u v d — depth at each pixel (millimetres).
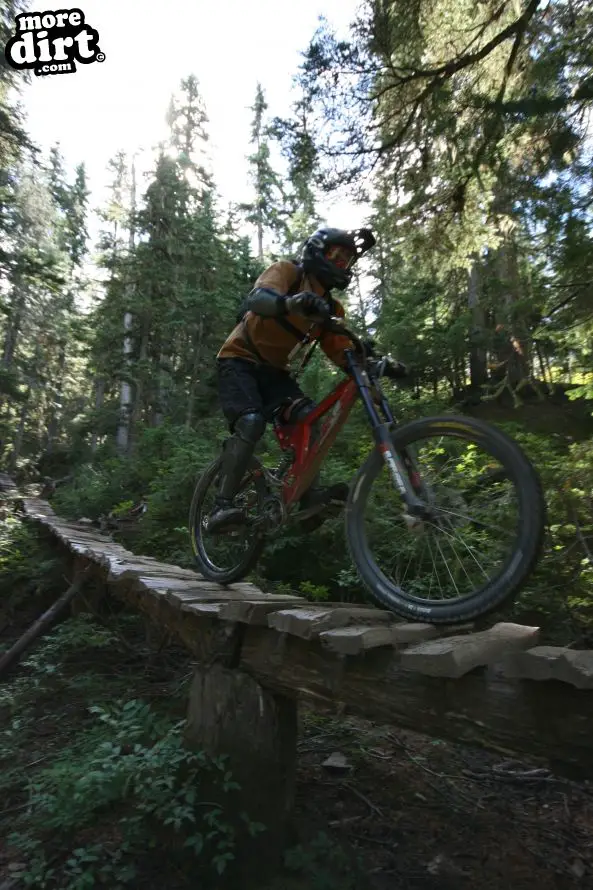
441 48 5887
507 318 5188
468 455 2393
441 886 2645
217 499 3121
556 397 8500
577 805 3295
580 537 4129
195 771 2854
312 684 2508
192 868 2746
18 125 12719
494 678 1891
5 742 3998
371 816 3145
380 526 2514
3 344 27172
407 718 2133
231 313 12961
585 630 4344
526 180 4809
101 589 6008
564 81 4379
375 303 12875
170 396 14789
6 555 7672
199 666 3111
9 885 2732
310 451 2744
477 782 3537
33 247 25672
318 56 5582
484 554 2203
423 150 5777
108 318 18344
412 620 2207
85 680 4770
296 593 5613
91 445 21766
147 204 19031
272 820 2779
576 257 4105
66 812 2922
